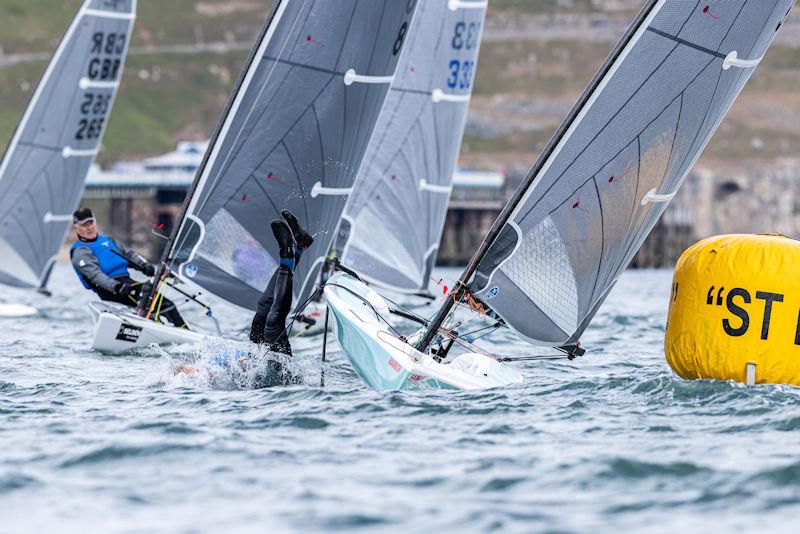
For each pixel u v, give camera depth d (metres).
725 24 42.16
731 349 41.78
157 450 32.78
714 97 43.44
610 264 44.06
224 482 29.62
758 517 26.42
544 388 43.12
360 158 55.19
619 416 37.97
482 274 42.94
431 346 46.59
